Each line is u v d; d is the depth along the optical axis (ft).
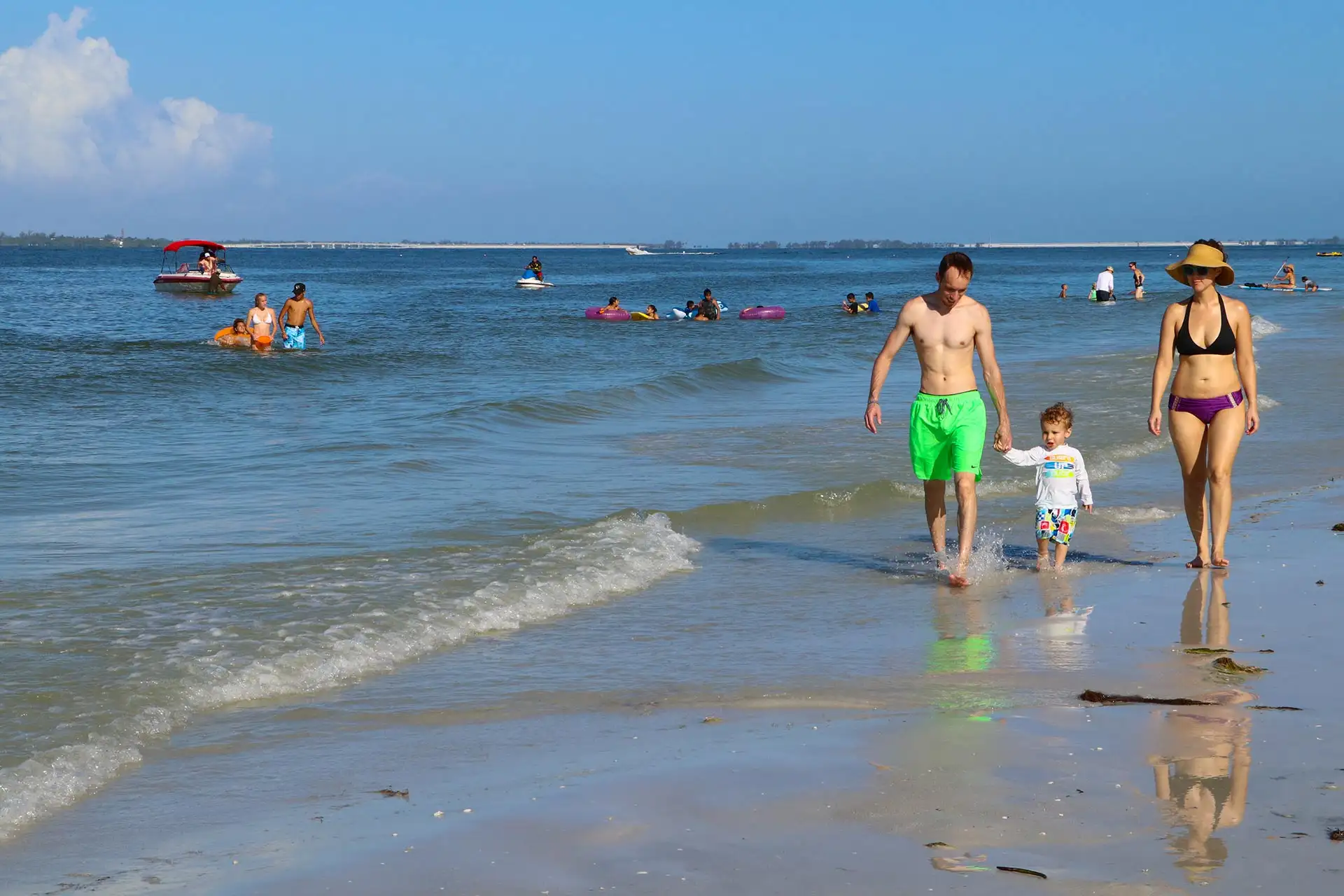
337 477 37.58
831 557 28.09
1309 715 16.11
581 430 49.16
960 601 23.84
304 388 65.82
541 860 11.89
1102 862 11.43
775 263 545.03
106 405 57.31
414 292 214.28
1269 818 12.44
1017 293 199.62
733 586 25.23
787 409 56.95
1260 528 30.25
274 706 17.49
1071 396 57.36
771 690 17.95
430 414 53.47
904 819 12.60
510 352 87.97
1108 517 32.07
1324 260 446.19
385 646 20.06
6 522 30.63
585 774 14.37
